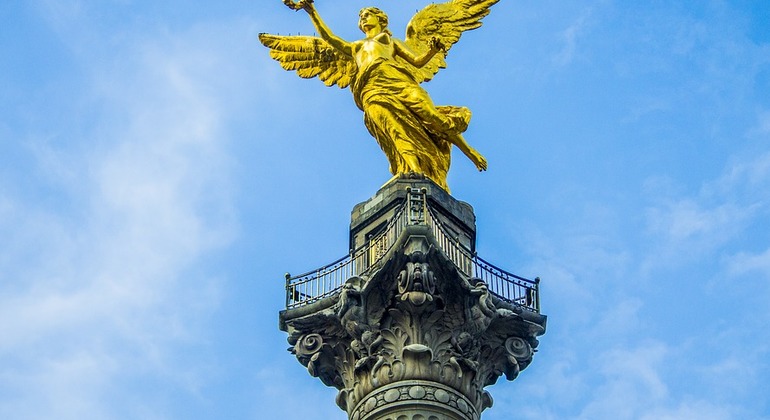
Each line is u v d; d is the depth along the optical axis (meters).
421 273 38.06
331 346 39.50
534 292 40.22
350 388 38.97
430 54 43.06
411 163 41.75
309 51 45.91
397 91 42.44
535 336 39.84
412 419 37.47
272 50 46.00
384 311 38.72
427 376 37.91
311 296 39.94
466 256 39.69
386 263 38.38
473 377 38.66
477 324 38.59
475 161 42.66
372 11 44.28
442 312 38.59
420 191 39.41
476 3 46.75
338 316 38.97
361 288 38.78
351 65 44.09
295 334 39.91
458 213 41.50
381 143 42.72
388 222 40.69
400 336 38.53
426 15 46.41
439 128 42.22
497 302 39.47
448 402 37.78
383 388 38.00
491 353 39.53
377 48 43.06
